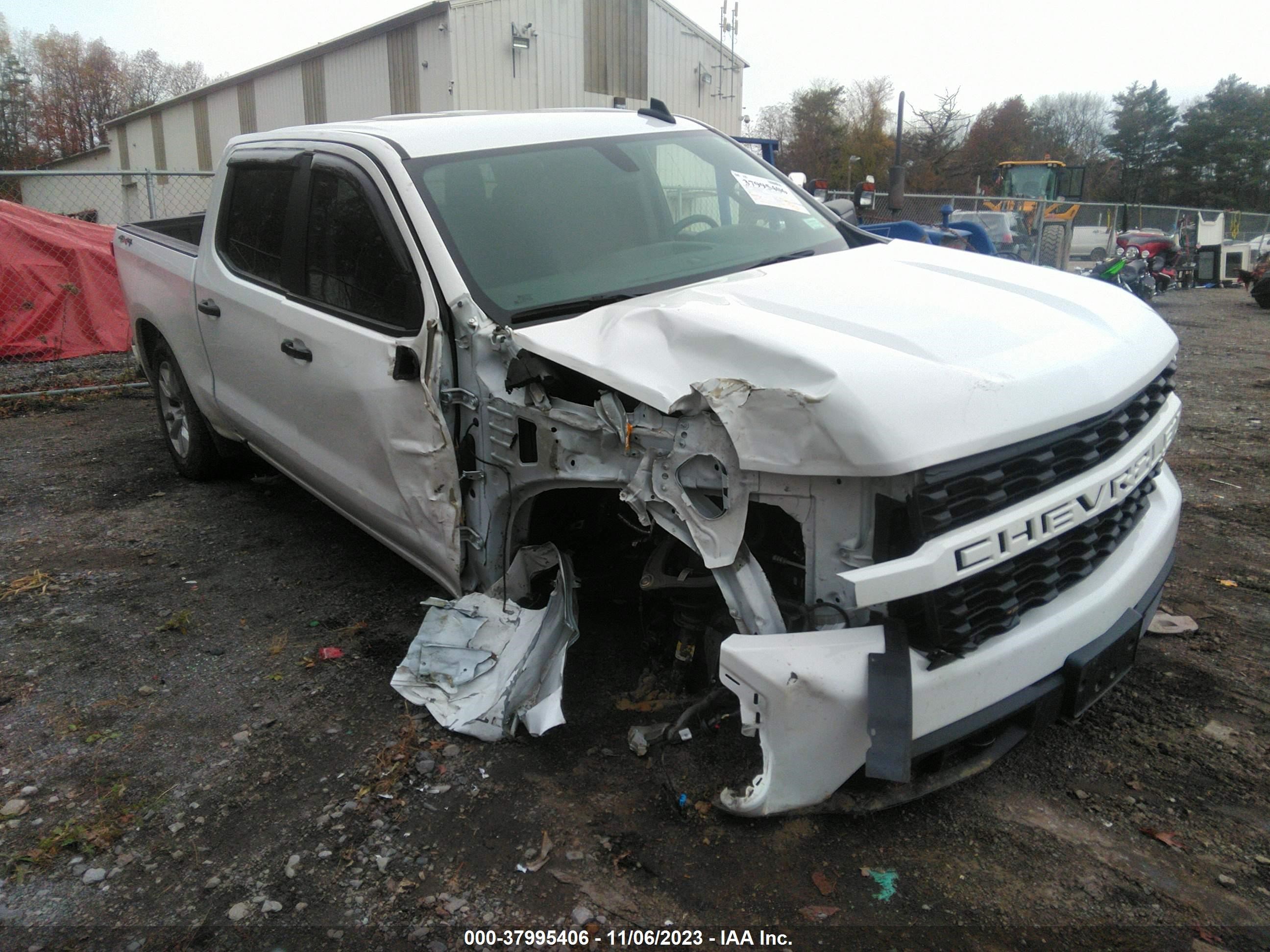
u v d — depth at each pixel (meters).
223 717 3.26
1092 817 2.57
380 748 3.02
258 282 4.20
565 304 3.06
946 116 52.38
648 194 3.73
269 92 25.52
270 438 4.33
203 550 4.77
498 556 3.17
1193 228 25.53
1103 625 2.57
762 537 2.53
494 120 3.92
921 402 2.17
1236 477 5.56
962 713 2.27
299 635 3.84
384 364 3.24
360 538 4.88
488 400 2.94
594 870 2.44
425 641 3.26
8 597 4.23
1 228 9.79
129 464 6.34
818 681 2.21
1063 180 25.78
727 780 2.68
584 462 2.70
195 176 10.48
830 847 2.47
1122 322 2.89
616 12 21.09
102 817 2.76
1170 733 2.95
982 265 3.32
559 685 2.88
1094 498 2.45
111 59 58.25
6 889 2.49
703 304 2.76
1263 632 3.59
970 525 2.20
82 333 10.24
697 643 2.93
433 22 18.67
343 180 3.59
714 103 24.30
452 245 3.13
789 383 2.25
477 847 2.54
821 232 3.86
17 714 3.31
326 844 2.60
